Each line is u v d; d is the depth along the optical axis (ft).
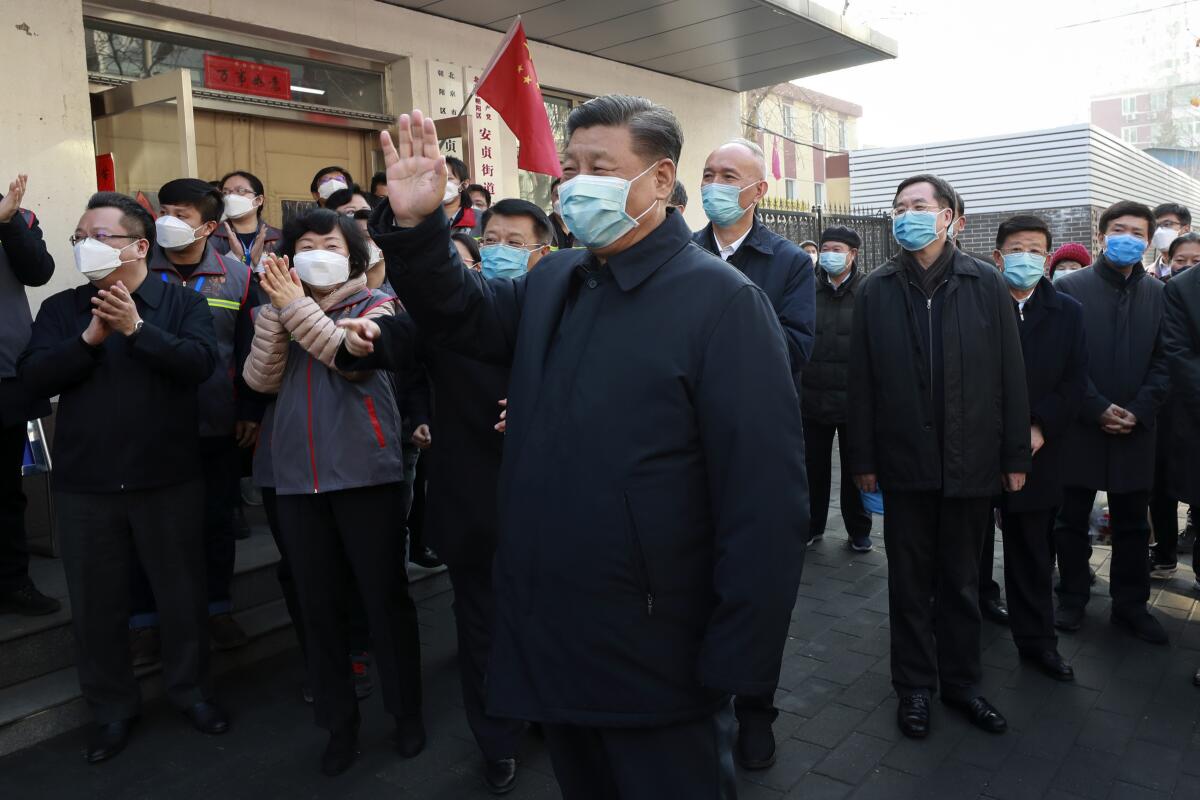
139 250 9.88
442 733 10.55
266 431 10.28
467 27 21.70
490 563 9.10
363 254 9.38
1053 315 11.42
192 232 11.51
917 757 9.78
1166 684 11.38
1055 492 11.39
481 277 6.14
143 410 9.94
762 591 5.07
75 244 9.62
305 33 18.43
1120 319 12.91
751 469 5.12
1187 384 11.91
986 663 12.11
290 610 10.86
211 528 12.19
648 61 25.88
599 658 5.21
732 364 5.21
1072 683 11.46
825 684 11.62
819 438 17.25
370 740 10.43
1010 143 48.70
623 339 5.34
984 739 10.14
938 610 10.74
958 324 10.03
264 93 18.74
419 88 20.70
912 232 10.00
